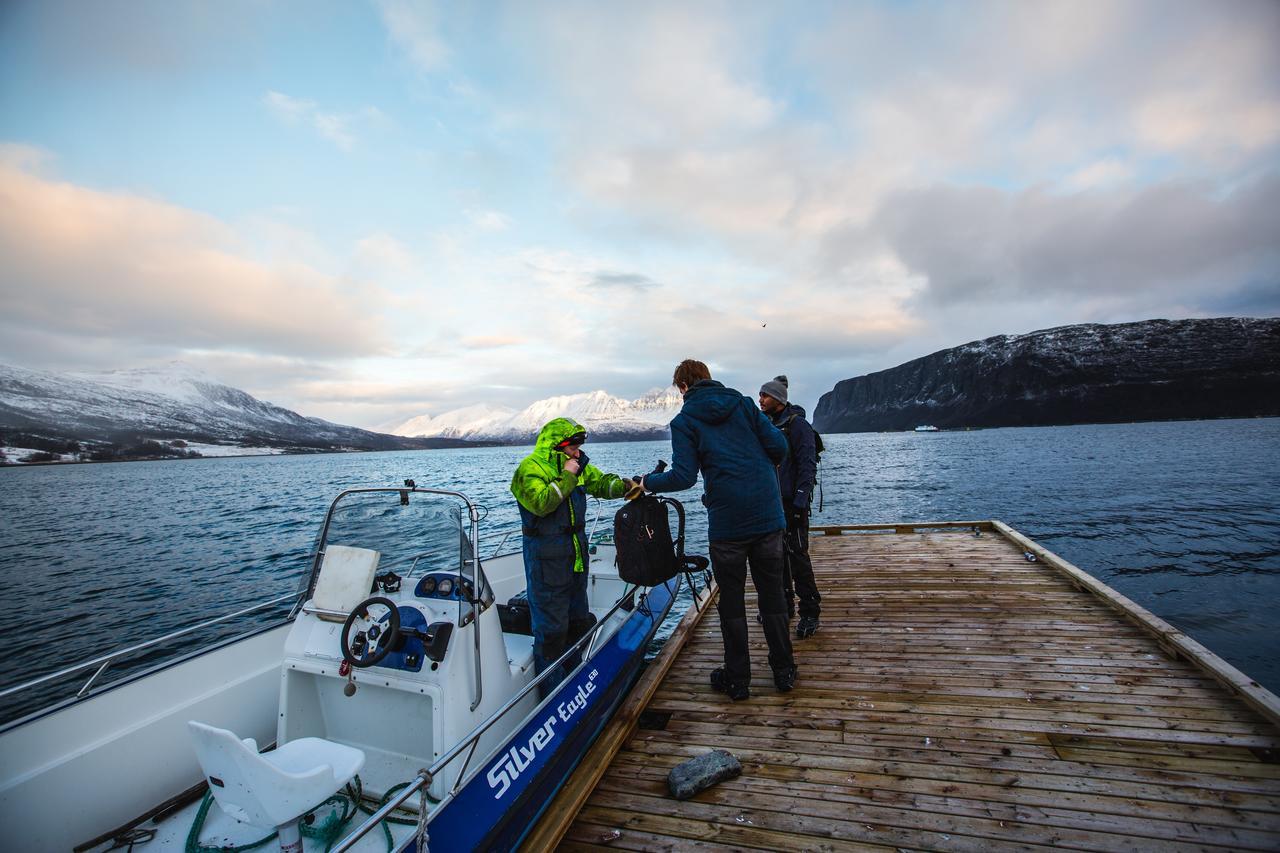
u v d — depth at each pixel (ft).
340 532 10.46
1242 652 26.84
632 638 13.62
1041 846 7.50
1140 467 114.62
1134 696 11.01
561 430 10.75
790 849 7.84
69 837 7.80
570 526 10.94
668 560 11.39
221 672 10.18
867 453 221.05
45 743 7.87
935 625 15.40
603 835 8.44
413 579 9.83
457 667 8.88
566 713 9.98
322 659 9.18
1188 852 7.21
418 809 8.23
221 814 8.43
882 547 24.31
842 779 9.25
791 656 12.14
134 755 8.63
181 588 41.24
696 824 8.52
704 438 11.02
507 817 7.80
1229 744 9.28
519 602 13.66
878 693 11.92
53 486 193.26
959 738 10.10
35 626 33.60
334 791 6.56
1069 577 18.06
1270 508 63.16
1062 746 9.61
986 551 22.52
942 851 7.57
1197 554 44.27
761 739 10.61
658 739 10.93
